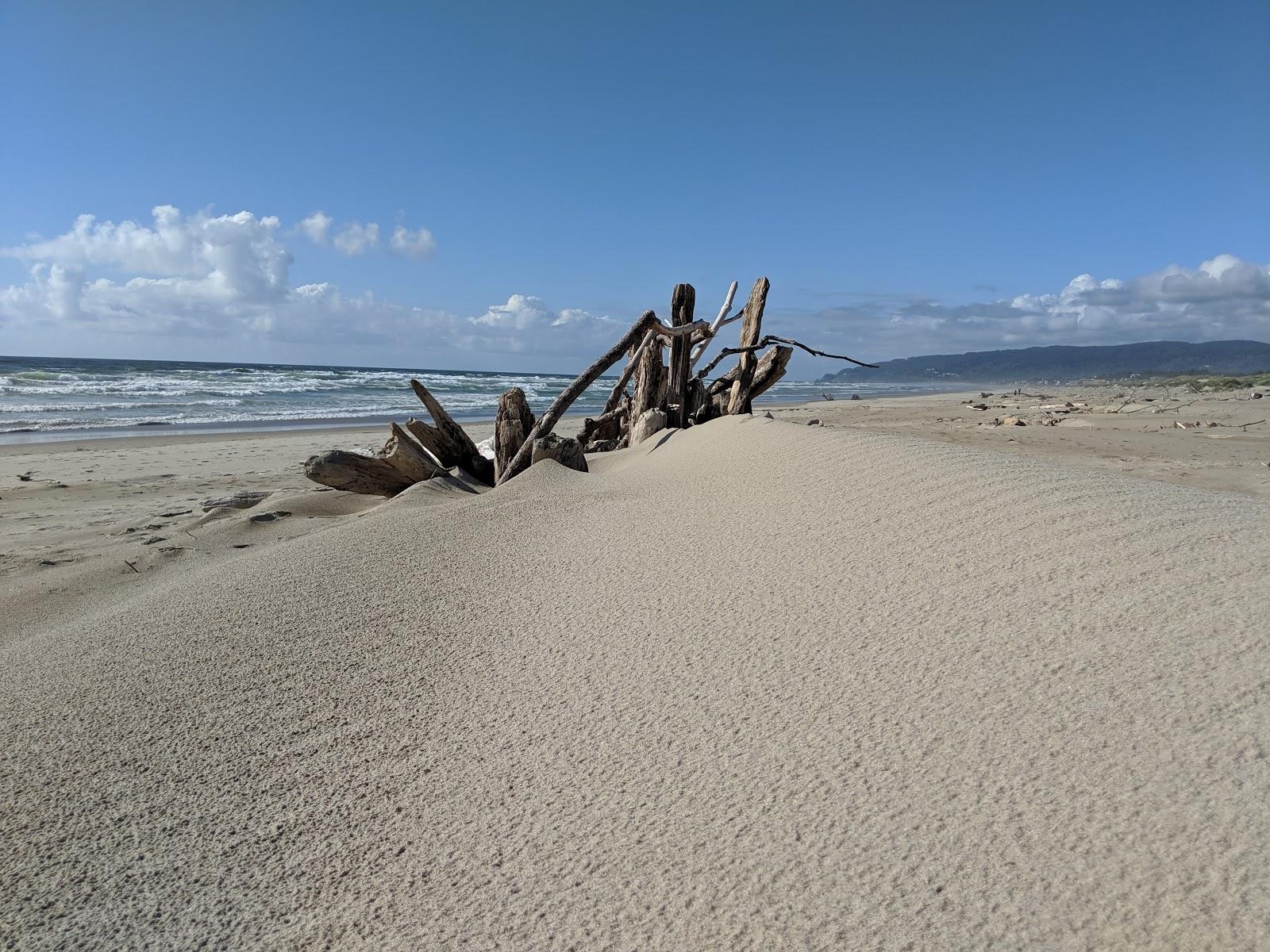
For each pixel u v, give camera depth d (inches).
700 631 77.9
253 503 229.3
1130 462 308.0
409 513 144.4
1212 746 46.9
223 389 1126.4
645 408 271.4
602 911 44.8
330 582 105.7
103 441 507.2
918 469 113.3
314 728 68.8
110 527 210.7
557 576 101.3
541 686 71.7
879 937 40.0
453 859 50.8
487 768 60.2
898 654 65.7
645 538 112.3
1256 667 52.7
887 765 52.2
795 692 63.4
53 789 62.8
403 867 50.7
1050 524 84.6
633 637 79.0
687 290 277.7
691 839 48.9
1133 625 61.6
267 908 48.6
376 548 120.3
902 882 42.9
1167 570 69.2
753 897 43.8
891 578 81.0
